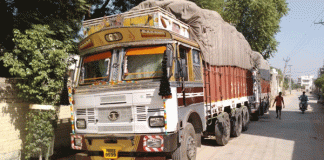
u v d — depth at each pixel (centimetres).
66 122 866
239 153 779
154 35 532
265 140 973
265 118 1753
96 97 534
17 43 645
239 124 1074
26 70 627
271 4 2197
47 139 667
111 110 523
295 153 774
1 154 630
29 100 684
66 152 816
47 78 649
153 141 480
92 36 577
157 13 550
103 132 527
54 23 750
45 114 664
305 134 1097
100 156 532
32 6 751
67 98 601
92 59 591
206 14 774
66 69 695
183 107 552
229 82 959
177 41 553
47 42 665
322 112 2180
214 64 787
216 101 804
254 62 1549
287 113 2117
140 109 501
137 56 541
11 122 659
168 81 473
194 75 638
